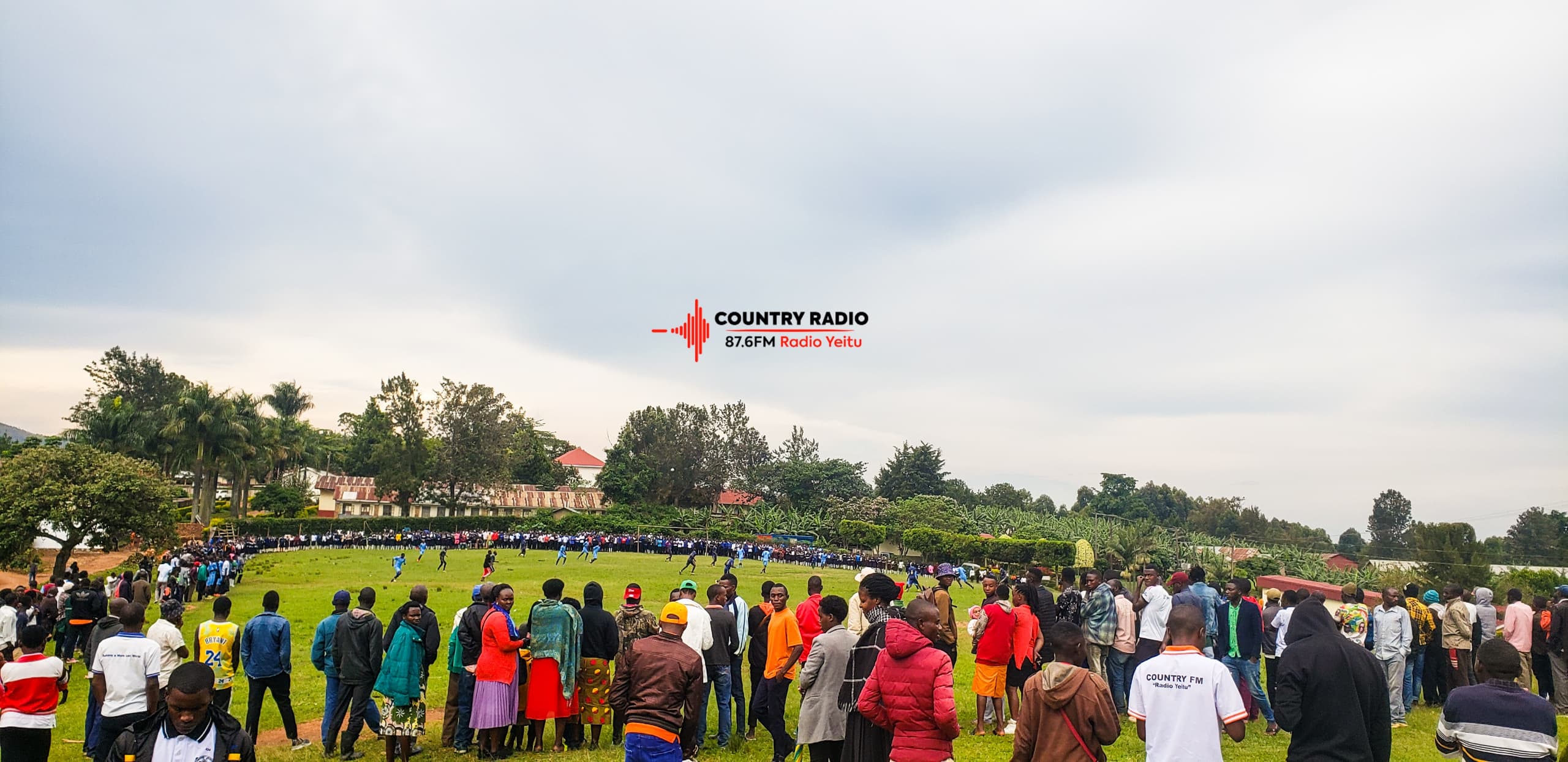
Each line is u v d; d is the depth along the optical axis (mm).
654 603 31141
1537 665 13383
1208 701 5930
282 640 11156
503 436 95750
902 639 6375
